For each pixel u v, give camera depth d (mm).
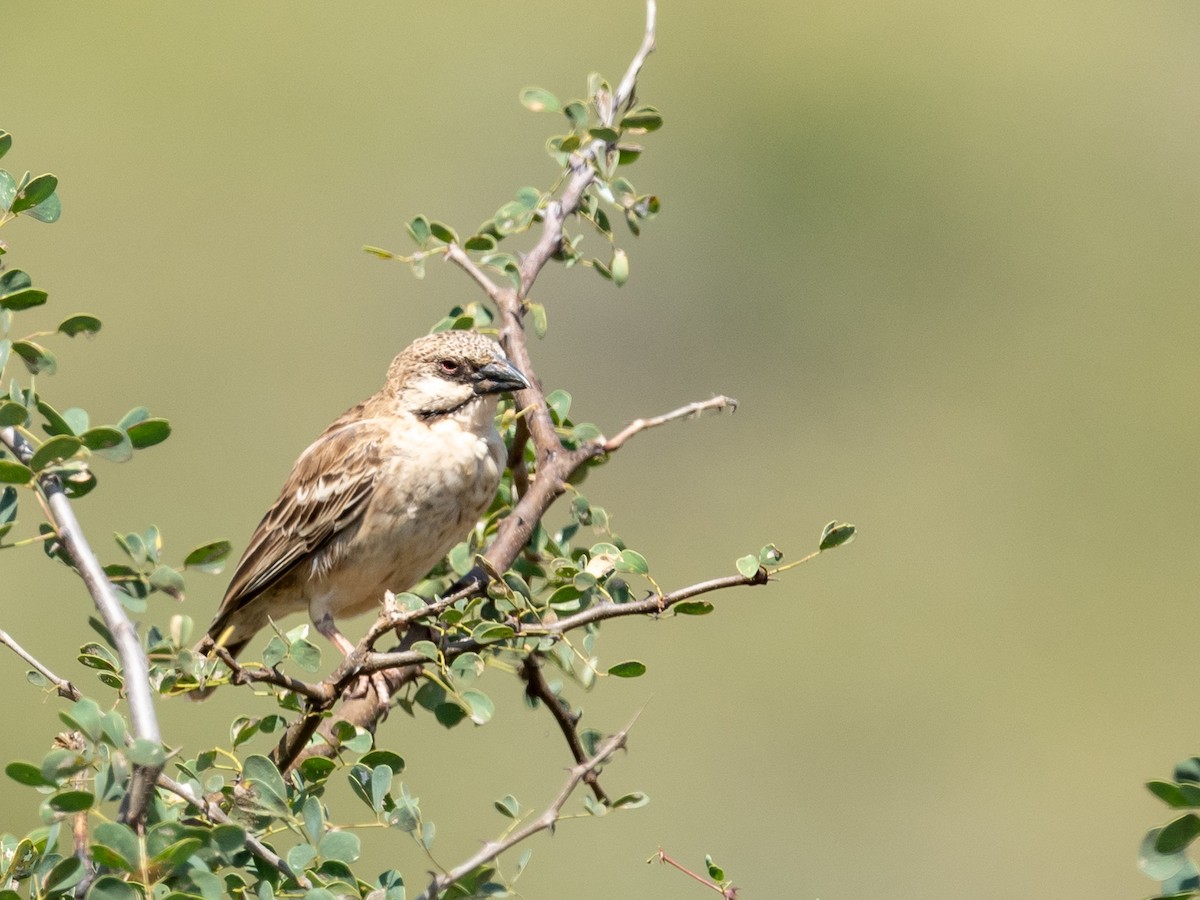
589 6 26750
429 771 14258
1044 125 27484
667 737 16719
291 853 5148
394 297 22391
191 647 5586
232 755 5234
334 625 8711
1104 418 23688
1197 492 22188
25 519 11156
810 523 21469
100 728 4434
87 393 20891
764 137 26750
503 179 24641
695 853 15828
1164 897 4430
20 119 23891
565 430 7504
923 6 28594
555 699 6566
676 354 23812
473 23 25984
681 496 21734
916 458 22828
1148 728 18422
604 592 6105
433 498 8180
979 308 25562
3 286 5371
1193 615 20203
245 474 19688
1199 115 27688
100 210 23000
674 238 25453
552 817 5523
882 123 27016
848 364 24000
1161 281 25938
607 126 7574
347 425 8547
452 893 5281
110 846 4398
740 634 18438
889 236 25969
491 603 6797
